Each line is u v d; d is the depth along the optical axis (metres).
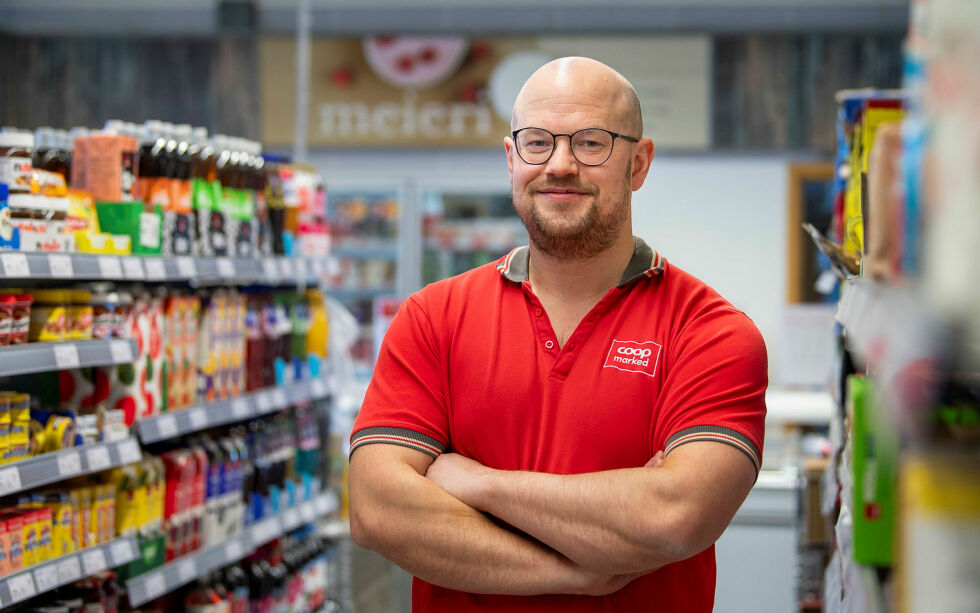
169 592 3.51
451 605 1.76
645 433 1.77
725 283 6.93
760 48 6.69
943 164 0.75
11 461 2.52
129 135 3.23
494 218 7.33
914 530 0.86
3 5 7.20
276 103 7.00
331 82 7.00
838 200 2.57
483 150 7.00
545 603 1.71
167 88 7.06
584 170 1.76
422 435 1.82
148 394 3.11
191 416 3.30
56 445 2.72
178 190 3.29
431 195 7.31
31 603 2.76
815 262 6.88
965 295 0.70
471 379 1.83
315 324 4.36
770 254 6.89
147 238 3.09
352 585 4.75
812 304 6.88
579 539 1.64
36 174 2.65
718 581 4.11
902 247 0.91
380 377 1.89
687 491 1.63
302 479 4.23
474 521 1.70
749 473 1.68
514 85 6.90
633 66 6.79
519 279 1.87
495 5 6.93
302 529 4.43
